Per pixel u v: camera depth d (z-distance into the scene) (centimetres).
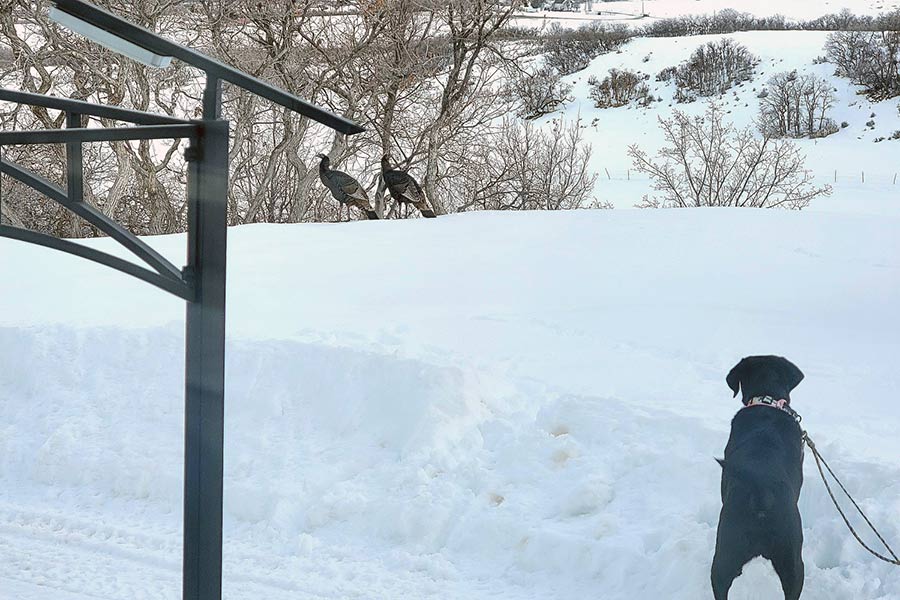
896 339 1005
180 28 2333
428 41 2516
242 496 650
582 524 591
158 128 368
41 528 632
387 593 550
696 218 1789
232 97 2420
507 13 2475
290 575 569
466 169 2786
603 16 10406
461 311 1110
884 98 6731
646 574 537
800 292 1241
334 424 727
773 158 3881
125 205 2569
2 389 805
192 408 394
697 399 766
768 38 8162
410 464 663
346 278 1339
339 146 2497
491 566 579
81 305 1109
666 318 1073
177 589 555
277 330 966
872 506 549
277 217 2728
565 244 1617
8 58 2262
